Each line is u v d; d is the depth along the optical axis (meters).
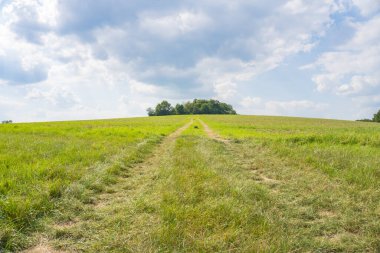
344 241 4.42
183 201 5.88
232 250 4.01
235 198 6.06
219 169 9.26
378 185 7.04
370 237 4.45
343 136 16.11
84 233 4.59
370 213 5.36
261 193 6.58
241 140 18.22
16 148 11.88
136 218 5.12
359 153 11.57
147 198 6.19
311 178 8.14
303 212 5.59
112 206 5.81
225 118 77.75
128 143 15.89
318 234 4.71
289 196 6.64
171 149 14.27
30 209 5.06
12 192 5.93
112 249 4.11
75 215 5.43
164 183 7.27
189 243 4.14
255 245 4.05
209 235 4.40
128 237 4.41
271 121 62.03
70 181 7.33
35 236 4.48
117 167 9.28
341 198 6.24
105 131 23.53
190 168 9.12
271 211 5.46
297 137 16.53
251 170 9.77
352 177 7.72
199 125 45.50
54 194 6.22
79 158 10.36
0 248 4.04
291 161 10.38
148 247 4.04
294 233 4.59
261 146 14.76
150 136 21.08
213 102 154.00
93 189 7.05
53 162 8.81
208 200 5.92
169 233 4.36
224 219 4.94
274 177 8.63
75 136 19.47
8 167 8.28
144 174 8.96
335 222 5.07
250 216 5.07
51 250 4.12
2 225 4.41
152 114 143.00
